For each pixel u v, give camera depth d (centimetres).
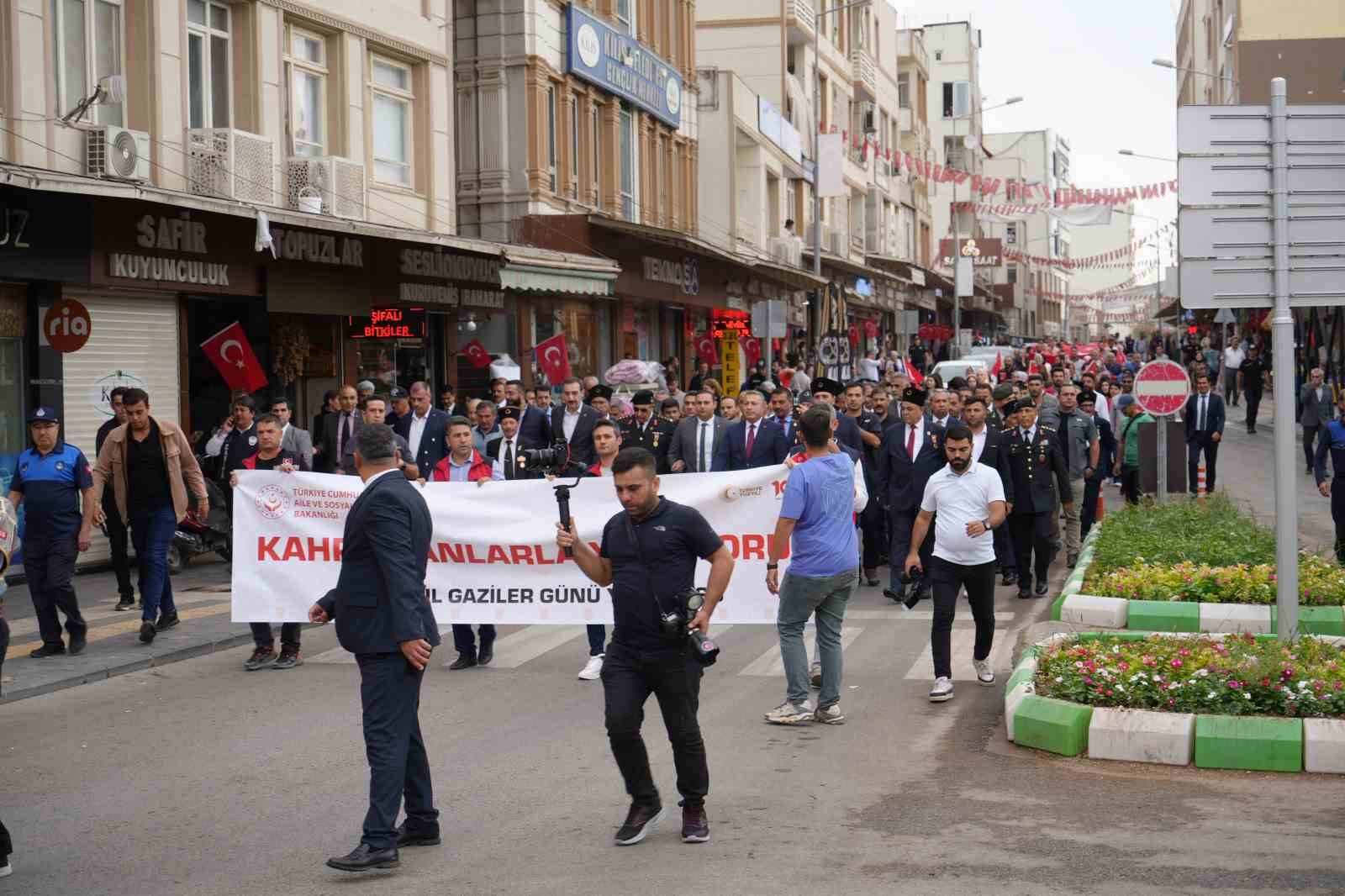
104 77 1697
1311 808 738
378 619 673
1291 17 3878
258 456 1280
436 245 2125
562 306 2917
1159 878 629
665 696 696
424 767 703
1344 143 950
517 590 1152
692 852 681
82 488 1198
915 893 614
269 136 2033
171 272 1767
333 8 2173
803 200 5075
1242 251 952
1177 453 1734
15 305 1608
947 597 1019
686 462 1566
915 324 4553
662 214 3697
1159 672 885
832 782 806
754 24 4872
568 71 2984
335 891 638
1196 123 954
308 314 2067
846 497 950
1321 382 2764
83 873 671
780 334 2772
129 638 1272
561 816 748
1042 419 1530
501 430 1484
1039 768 827
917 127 7469
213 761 880
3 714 1016
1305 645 931
